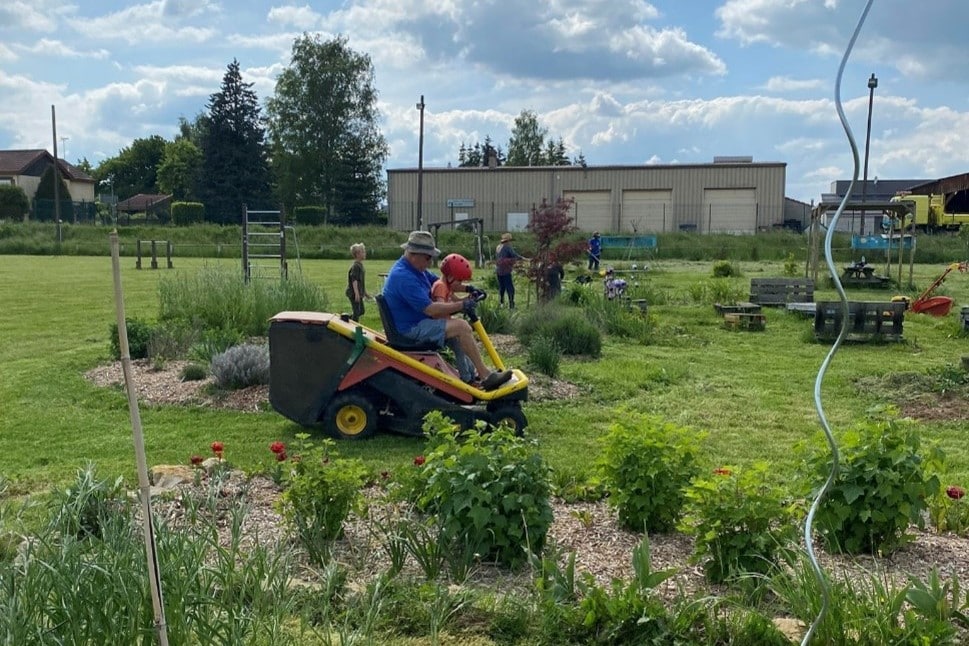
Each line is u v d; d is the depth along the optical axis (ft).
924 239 128.88
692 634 10.71
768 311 58.13
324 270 104.58
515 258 56.08
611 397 29.66
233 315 43.37
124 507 12.19
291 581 11.48
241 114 235.61
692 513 13.73
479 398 23.63
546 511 13.32
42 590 8.85
